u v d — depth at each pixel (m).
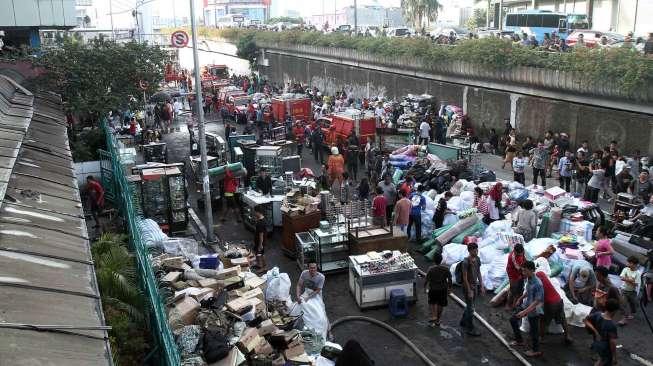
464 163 19.80
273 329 9.73
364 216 14.64
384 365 10.17
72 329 5.37
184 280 11.25
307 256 14.17
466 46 29.09
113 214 17.00
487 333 11.21
